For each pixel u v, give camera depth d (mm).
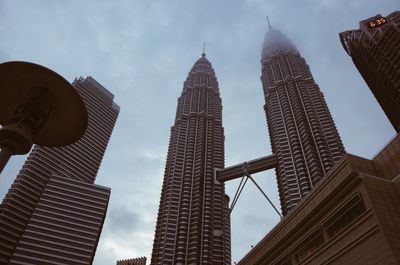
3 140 22062
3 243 141500
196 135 195250
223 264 139375
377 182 29797
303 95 179375
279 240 39812
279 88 193375
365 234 27750
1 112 25656
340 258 30031
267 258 42469
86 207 172750
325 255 32000
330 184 33000
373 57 141375
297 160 144750
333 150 146000
